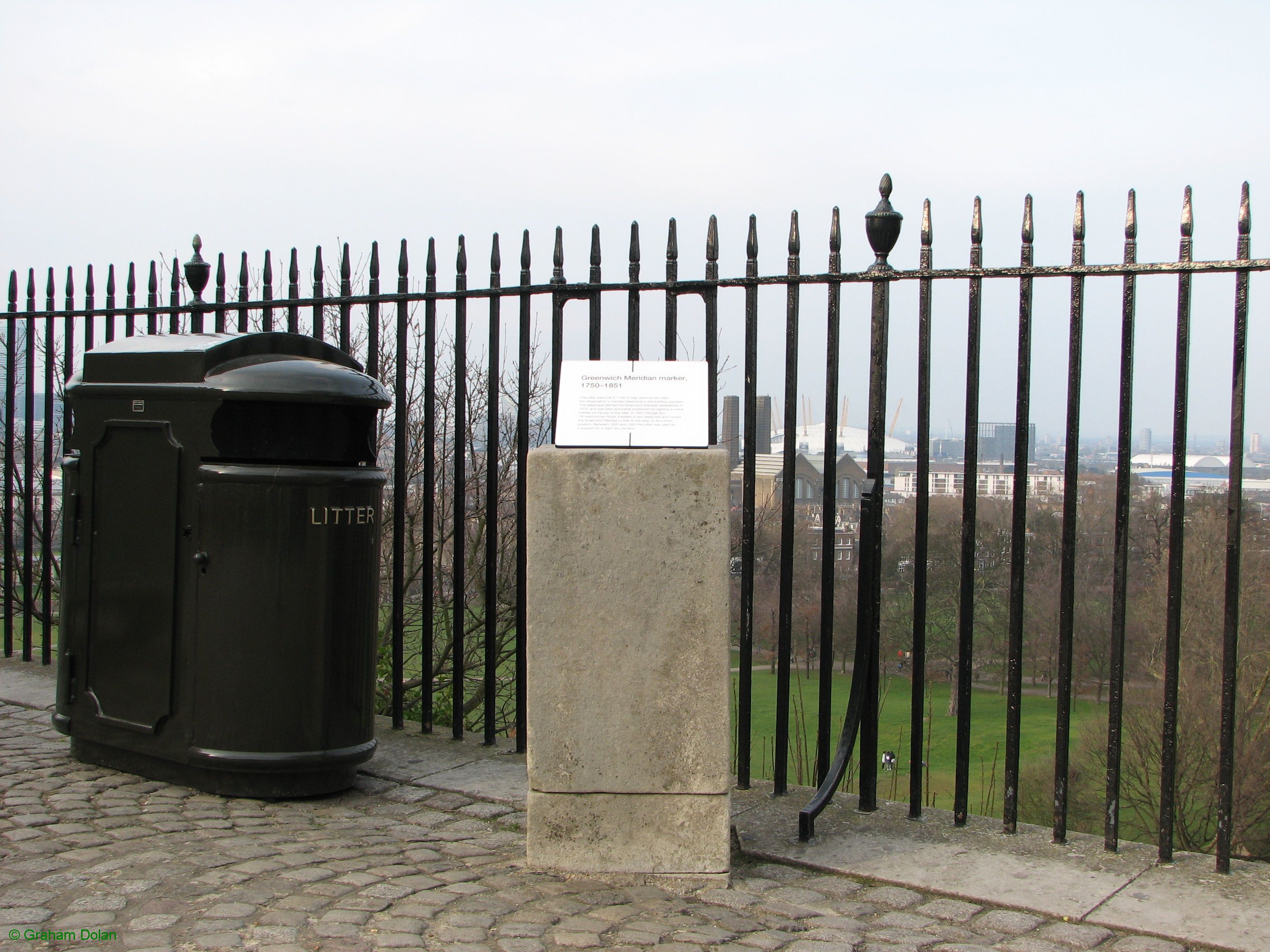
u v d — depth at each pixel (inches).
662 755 118.8
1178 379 118.9
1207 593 362.6
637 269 154.3
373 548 153.2
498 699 317.4
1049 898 115.3
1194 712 370.9
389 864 122.7
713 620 117.3
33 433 235.3
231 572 142.9
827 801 136.5
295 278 189.9
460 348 171.2
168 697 148.0
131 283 216.7
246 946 99.1
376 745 160.7
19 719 189.2
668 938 103.4
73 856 122.0
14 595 272.4
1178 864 125.5
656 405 121.0
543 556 118.3
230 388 141.3
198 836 130.3
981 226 131.7
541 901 112.5
